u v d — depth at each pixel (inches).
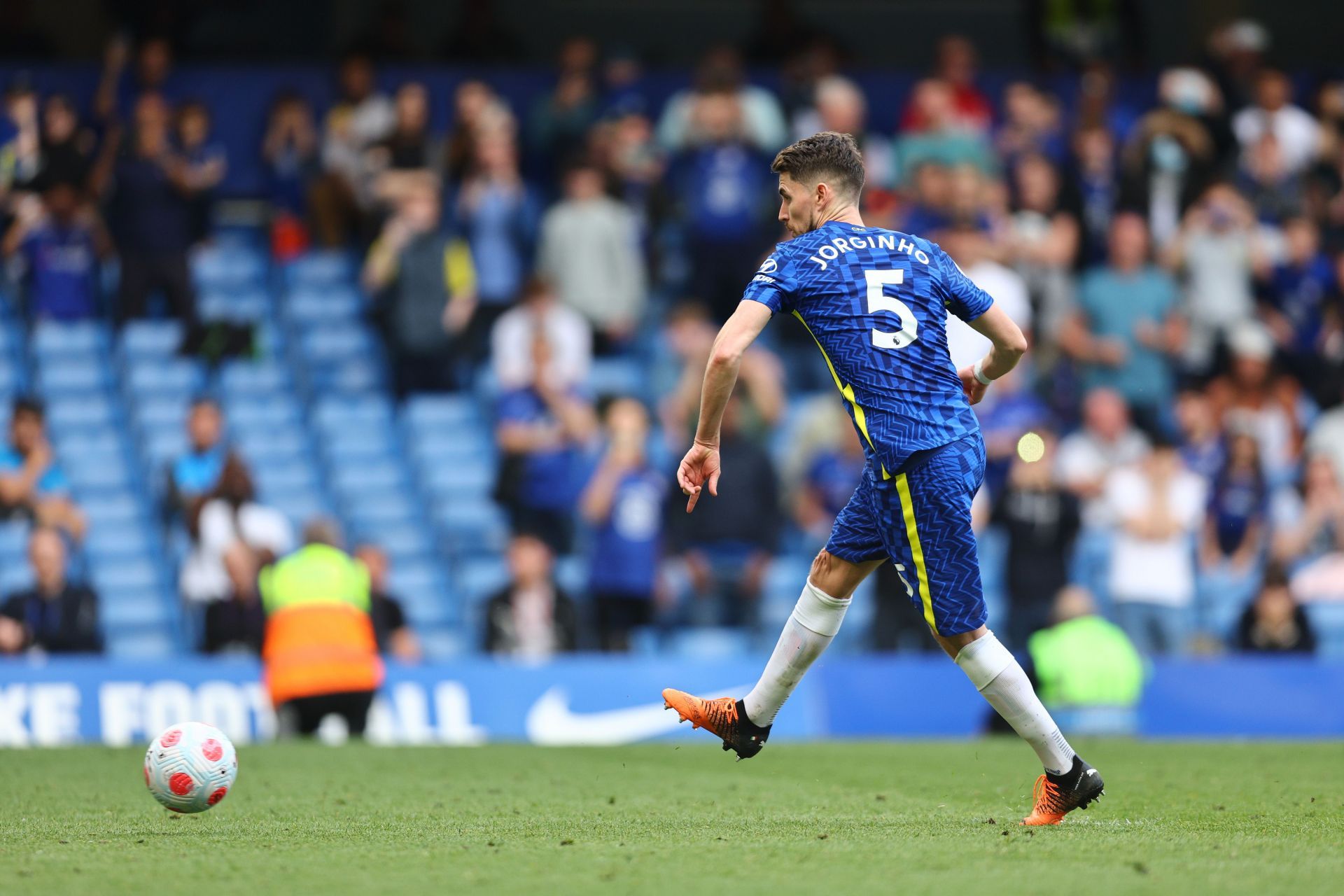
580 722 1662.2
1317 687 1764.3
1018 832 740.7
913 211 2260.1
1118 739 1544.0
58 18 2719.0
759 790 979.9
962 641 743.1
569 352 2121.1
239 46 2753.4
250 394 2315.5
